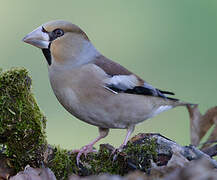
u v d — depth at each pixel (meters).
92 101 9.96
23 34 19.20
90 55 10.38
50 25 10.04
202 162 7.16
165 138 8.90
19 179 7.98
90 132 15.63
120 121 10.42
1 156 8.64
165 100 11.33
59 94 10.12
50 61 10.15
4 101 8.28
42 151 8.61
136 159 8.59
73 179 7.77
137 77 10.76
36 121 8.45
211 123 10.70
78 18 20.14
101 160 8.91
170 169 7.47
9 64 18.22
